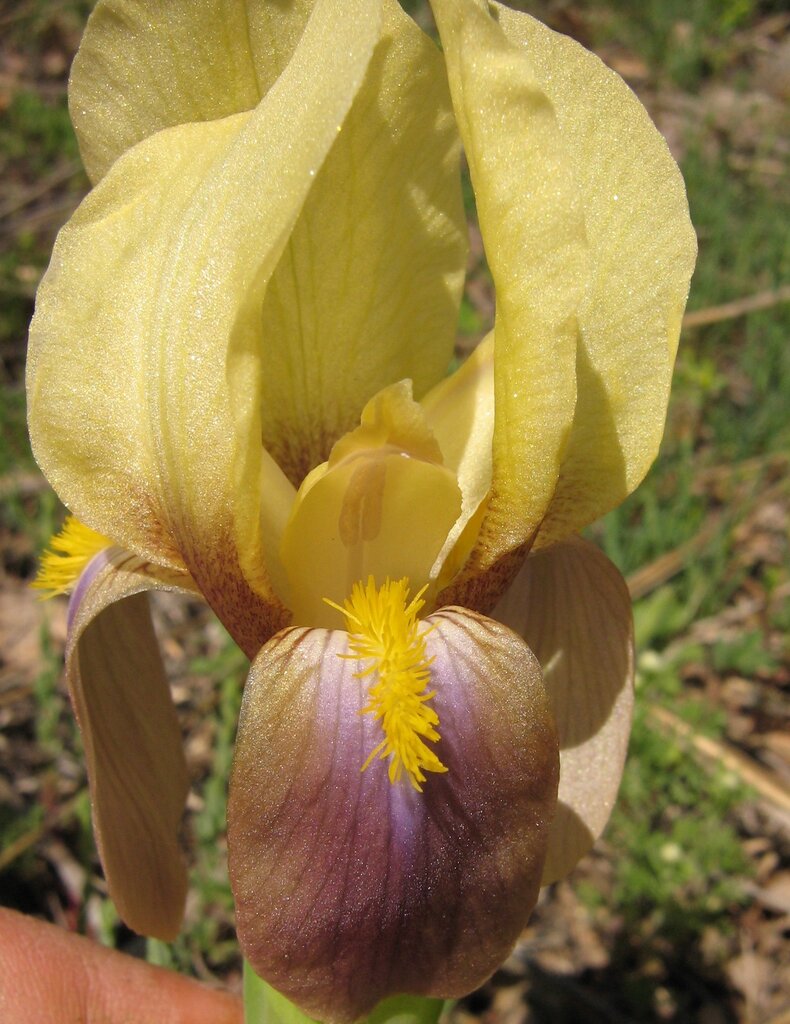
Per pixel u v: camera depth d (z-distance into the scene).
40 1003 0.15
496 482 0.10
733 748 0.23
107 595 0.11
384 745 0.09
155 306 0.10
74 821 0.21
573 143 0.10
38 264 0.33
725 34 0.48
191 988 0.16
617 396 0.10
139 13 0.10
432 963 0.09
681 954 0.21
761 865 0.22
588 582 0.13
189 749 0.23
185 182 0.10
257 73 0.10
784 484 0.28
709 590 0.25
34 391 0.10
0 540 0.27
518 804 0.09
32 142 0.38
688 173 0.36
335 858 0.09
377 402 0.10
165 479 0.10
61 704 0.22
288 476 0.11
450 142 0.11
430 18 0.41
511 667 0.09
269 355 0.11
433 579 0.11
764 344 0.30
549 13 0.49
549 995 0.20
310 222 0.11
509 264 0.09
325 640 0.10
